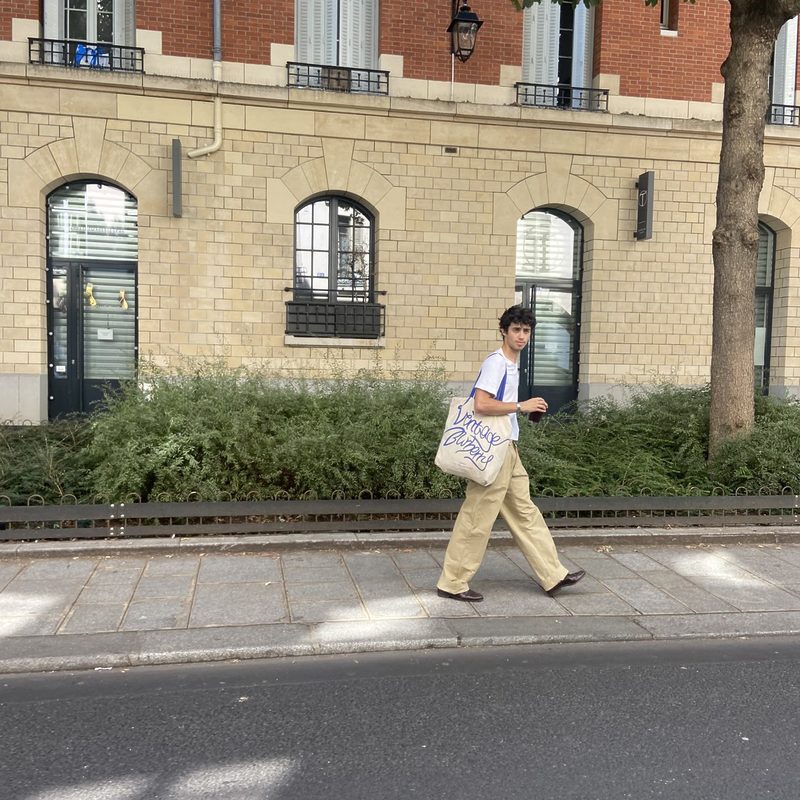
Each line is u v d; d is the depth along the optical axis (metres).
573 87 10.98
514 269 11.09
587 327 11.49
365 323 10.77
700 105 11.42
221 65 10.00
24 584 4.95
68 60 9.84
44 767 2.89
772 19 6.73
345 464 6.18
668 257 11.50
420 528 6.12
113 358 10.49
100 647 3.96
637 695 3.60
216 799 2.69
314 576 5.23
